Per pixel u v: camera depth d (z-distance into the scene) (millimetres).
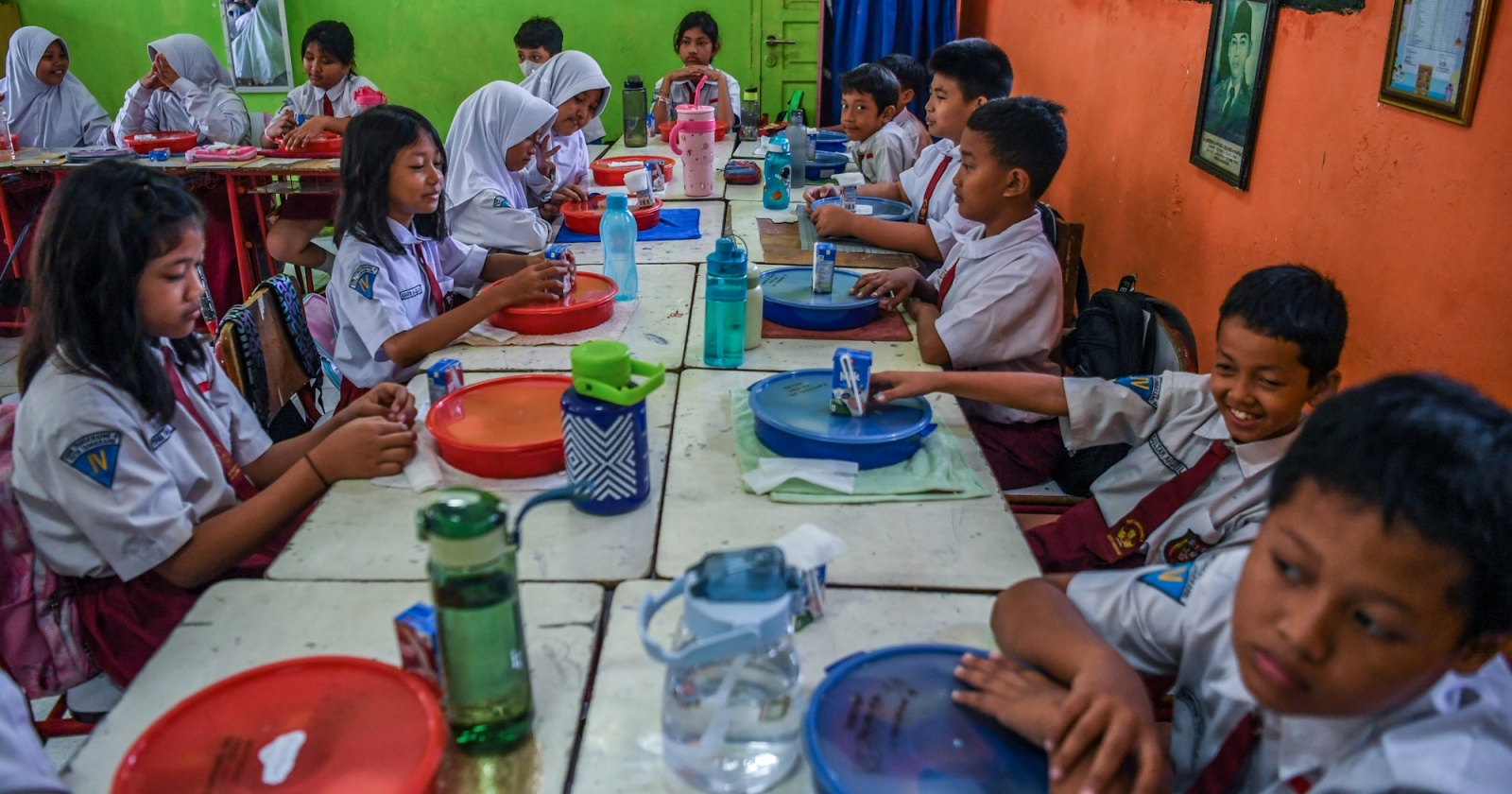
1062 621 967
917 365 1896
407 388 1717
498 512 833
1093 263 3883
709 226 2828
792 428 1425
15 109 4727
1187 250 2965
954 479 1389
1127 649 1023
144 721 934
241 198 4043
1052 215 2447
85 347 1256
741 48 5824
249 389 1901
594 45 5840
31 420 1245
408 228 2217
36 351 1272
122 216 1237
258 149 4023
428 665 929
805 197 3023
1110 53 3662
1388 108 1935
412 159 2061
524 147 2887
